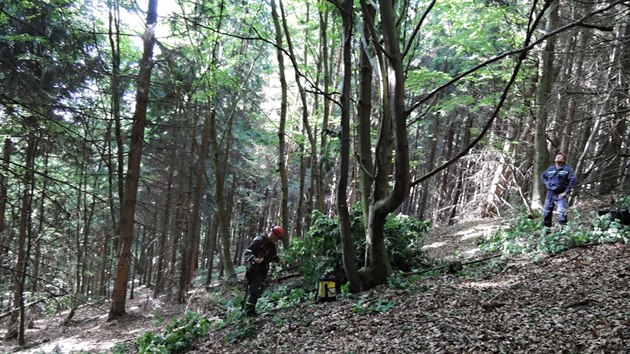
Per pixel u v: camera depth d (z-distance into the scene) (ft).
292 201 93.81
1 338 49.98
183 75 41.68
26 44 28.45
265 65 63.26
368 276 28.17
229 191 88.38
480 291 23.45
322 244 32.68
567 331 16.80
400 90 21.72
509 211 56.34
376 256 27.96
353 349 18.75
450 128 84.94
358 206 33.65
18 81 21.54
